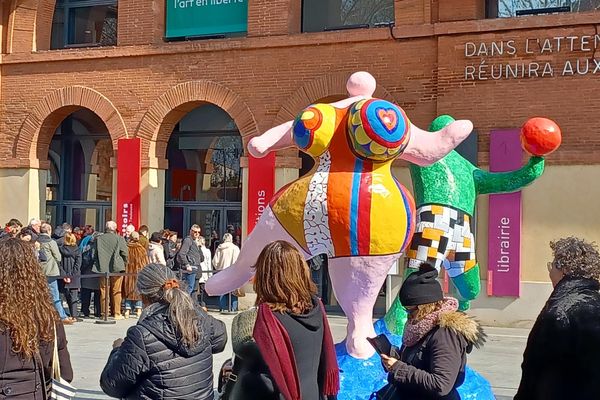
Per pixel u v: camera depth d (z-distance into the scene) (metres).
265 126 17.41
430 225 6.69
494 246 15.25
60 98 19.36
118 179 18.73
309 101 17.00
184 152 19.44
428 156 6.32
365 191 5.95
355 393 6.07
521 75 15.19
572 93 14.88
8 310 4.13
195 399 4.37
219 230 19.11
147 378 4.32
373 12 17.23
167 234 17.03
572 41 14.85
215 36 18.47
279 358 4.02
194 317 4.41
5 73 19.91
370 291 6.14
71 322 14.98
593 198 14.74
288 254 4.19
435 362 4.29
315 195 6.02
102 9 20.08
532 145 6.40
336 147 6.13
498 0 16.05
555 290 4.11
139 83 18.64
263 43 17.33
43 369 4.29
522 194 15.17
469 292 7.01
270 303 4.15
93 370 10.64
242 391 4.16
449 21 15.77
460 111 15.61
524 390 4.04
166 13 18.77
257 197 17.33
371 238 5.95
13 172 19.73
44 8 19.95
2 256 4.22
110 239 15.65
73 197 20.48
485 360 11.71
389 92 16.33
